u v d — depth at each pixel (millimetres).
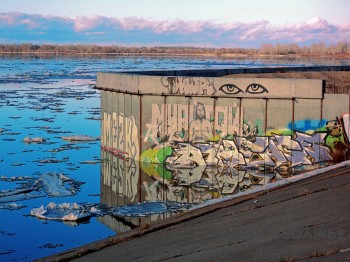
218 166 35906
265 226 16797
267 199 20875
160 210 28078
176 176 35094
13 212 28266
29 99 78812
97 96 83438
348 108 33531
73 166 38969
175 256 15406
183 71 46812
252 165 35312
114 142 40094
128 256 16531
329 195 19391
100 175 36469
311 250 13398
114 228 25594
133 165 37500
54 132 53156
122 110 38812
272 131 34906
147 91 36625
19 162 40062
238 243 15383
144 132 37156
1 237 24562
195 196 31141
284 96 34438
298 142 34500
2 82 104375
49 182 33938
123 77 38250
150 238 18422
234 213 19656
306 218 16844
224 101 35531
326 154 34094
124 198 31188
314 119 34156
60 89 92625
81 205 29297
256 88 34875
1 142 47844
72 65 168625
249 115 35156
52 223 26531
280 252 13695
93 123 59000
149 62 188750
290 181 24422
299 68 56594
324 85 34094
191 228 18641
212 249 15328
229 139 35625
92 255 17906
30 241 24062
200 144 36125
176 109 36312
